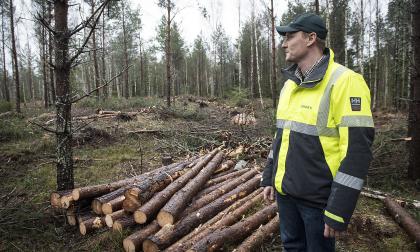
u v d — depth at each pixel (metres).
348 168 1.87
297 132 2.14
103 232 4.14
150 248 3.52
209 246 3.44
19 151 8.03
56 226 4.42
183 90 50.47
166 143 9.11
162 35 27.75
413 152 6.64
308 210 2.15
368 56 26.53
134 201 3.94
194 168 5.08
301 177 2.12
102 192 4.51
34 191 5.65
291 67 2.41
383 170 6.83
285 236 2.49
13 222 4.14
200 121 13.91
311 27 2.16
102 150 8.66
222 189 4.88
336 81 1.99
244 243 3.67
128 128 11.19
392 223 4.60
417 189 6.27
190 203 4.35
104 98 18.77
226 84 49.69
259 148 8.56
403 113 18.50
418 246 3.90
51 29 4.45
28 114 14.45
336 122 2.00
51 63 4.57
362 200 5.45
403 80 22.77
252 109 17.94
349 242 4.02
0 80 41.31
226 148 8.52
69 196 4.34
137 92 48.19
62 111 4.67
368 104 1.94
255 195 5.01
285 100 2.36
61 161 4.75
